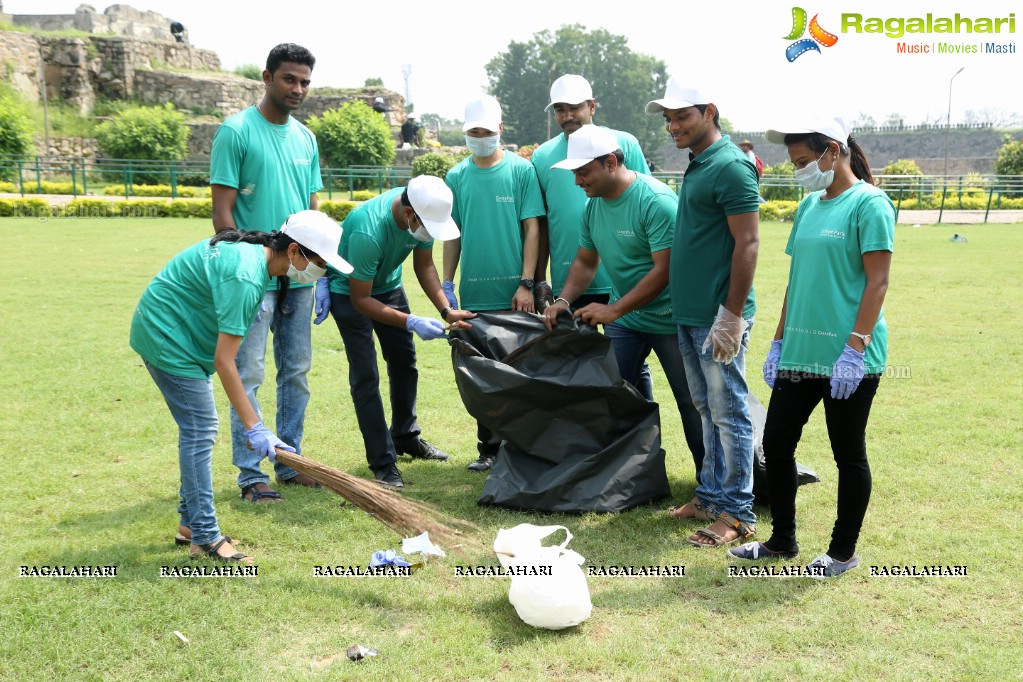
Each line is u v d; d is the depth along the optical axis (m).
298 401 5.15
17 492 4.75
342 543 4.20
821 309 3.65
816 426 6.08
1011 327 9.31
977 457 5.25
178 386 3.88
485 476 5.20
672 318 4.33
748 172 3.99
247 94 39.69
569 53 81.06
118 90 37.56
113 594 3.57
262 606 3.51
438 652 3.19
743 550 4.02
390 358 5.39
